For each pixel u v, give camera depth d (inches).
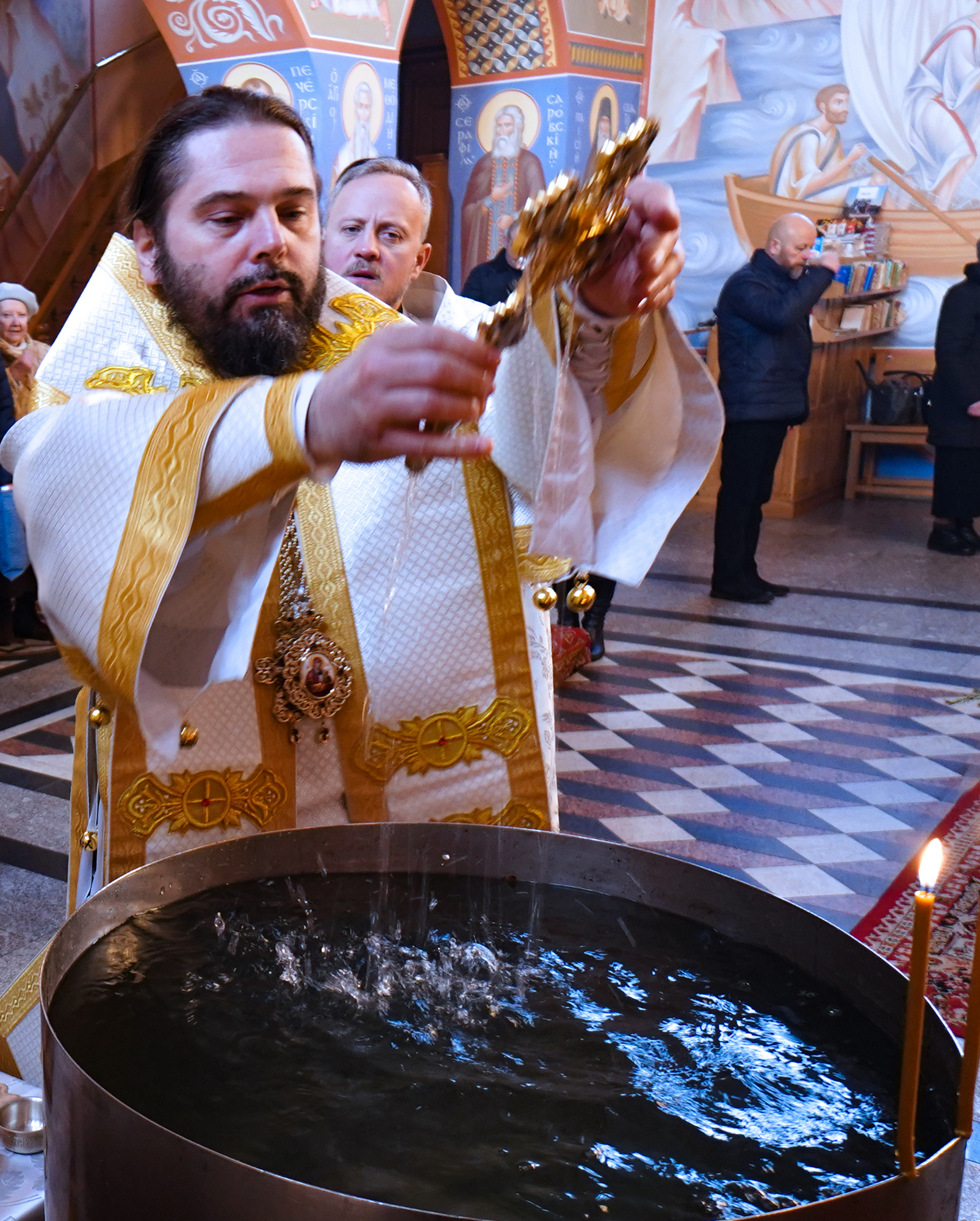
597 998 44.8
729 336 275.1
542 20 328.5
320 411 37.1
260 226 51.7
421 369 33.6
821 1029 43.2
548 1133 36.2
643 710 204.7
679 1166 34.8
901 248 426.9
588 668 229.5
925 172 416.5
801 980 46.7
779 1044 42.3
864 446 444.1
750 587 288.7
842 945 45.7
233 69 278.4
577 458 53.9
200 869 50.8
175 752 45.9
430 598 59.9
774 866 140.7
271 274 52.4
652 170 438.3
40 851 140.5
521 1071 39.8
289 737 59.7
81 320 57.0
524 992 45.1
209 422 40.5
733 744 187.5
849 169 422.6
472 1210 32.4
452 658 60.7
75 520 42.9
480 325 45.1
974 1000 33.2
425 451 35.0
